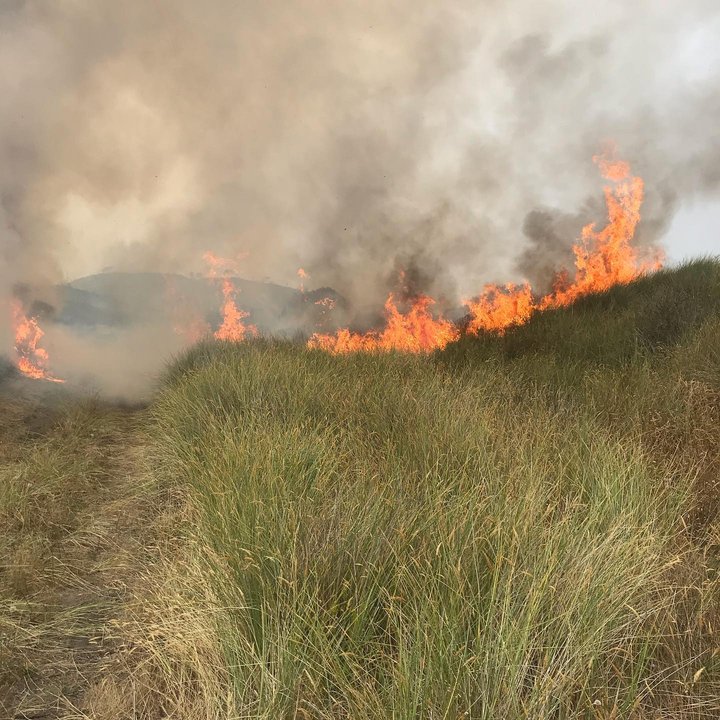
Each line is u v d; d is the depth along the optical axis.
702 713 1.74
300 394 5.50
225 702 2.03
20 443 6.25
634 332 7.35
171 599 2.61
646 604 2.10
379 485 3.11
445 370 7.58
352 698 1.87
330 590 2.30
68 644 2.85
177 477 4.85
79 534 4.19
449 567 2.10
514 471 3.19
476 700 1.62
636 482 3.13
